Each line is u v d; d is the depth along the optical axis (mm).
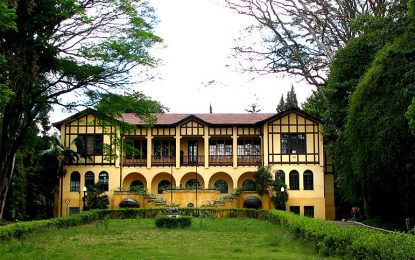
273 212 29969
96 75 21391
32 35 18359
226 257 14047
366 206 30469
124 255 14578
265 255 14484
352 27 29484
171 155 45312
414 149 21219
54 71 20719
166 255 14602
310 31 33781
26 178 39438
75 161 42781
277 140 42906
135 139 45281
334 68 30844
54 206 42781
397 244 9766
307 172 42438
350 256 11688
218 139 45500
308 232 16219
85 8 20609
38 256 13789
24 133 21953
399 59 23344
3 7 13312
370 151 23547
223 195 41438
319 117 42625
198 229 25438
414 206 21953
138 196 41438
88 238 20547
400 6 24125
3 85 14117
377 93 23984
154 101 23328
